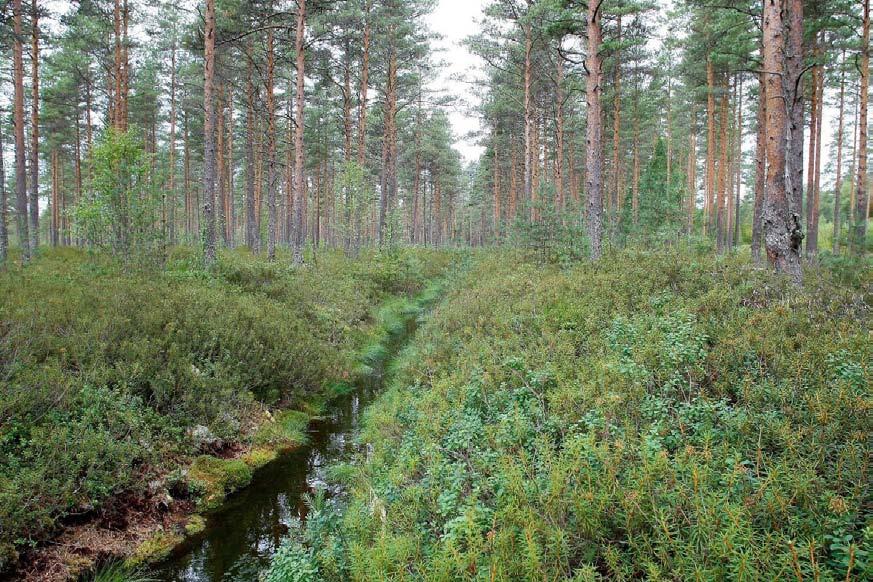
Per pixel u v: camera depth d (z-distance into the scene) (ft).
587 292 32.83
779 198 31.14
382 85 103.30
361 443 27.78
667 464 11.35
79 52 85.51
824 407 12.63
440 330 38.86
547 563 10.08
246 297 41.65
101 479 19.71
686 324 21.70
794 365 16.01
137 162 48.78
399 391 30.91
